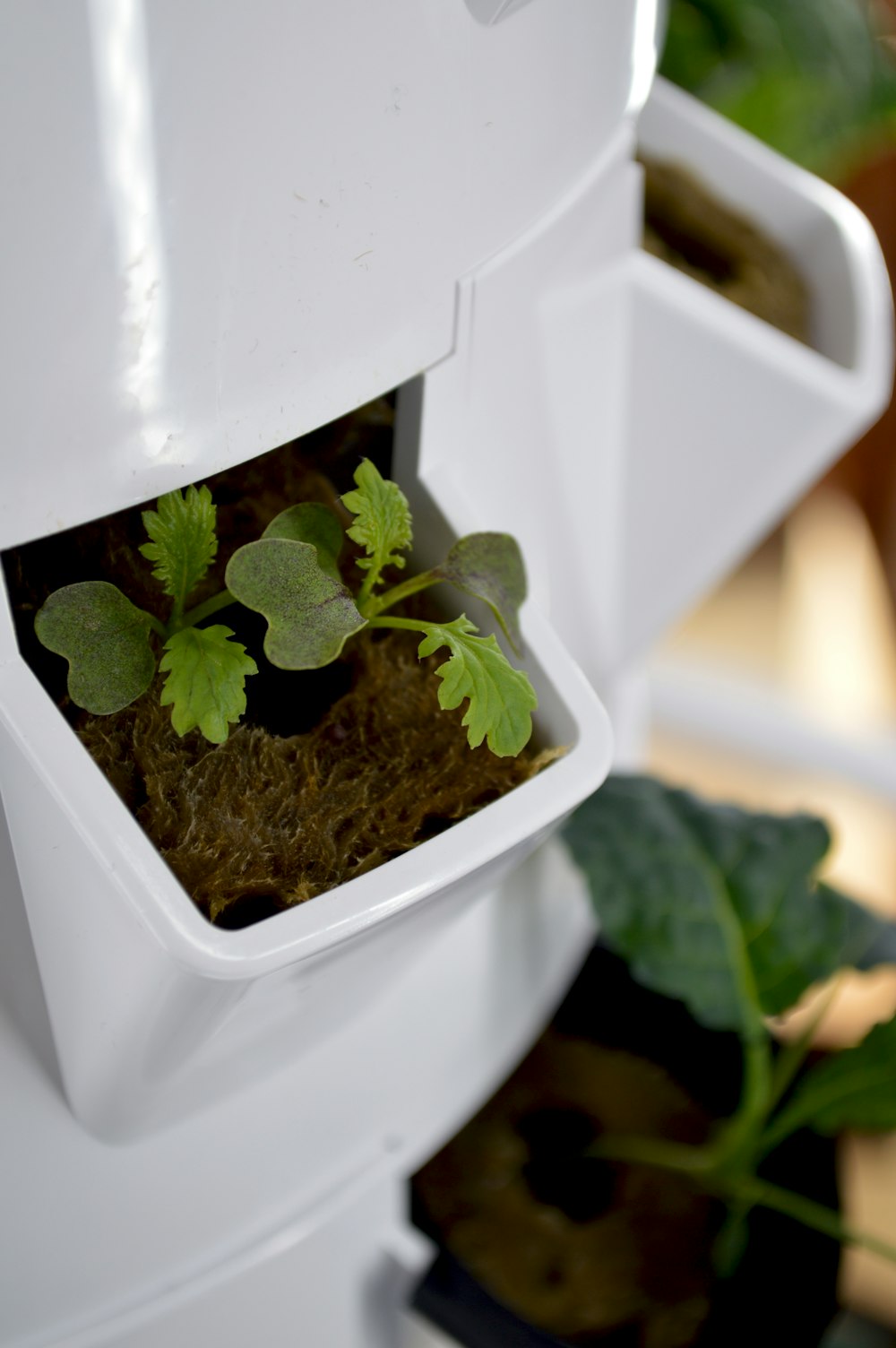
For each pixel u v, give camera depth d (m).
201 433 0.30
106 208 0.28
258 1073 0.34
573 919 0.43
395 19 0.28
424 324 0.31
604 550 0.40
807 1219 0.43
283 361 0.30
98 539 0.32
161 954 0.28
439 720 0.32
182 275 0.28
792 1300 0.42
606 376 0.38
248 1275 0.37
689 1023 0.46
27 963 0.32
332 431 0.33
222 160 0.28
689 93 0.52
